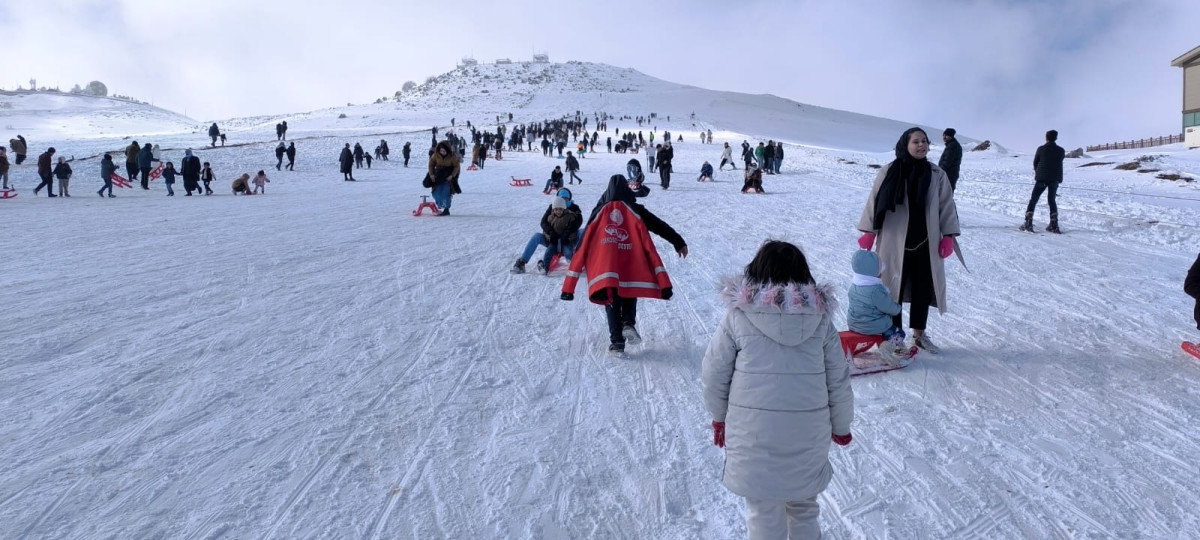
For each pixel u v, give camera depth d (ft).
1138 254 34.30
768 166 99.30
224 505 11.84
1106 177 86.02
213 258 33.47
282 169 108.06
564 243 30.71
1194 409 16.01
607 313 20.12
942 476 13.12
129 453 13.56
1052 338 21.17
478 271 31.24
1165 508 12.01
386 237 41.04
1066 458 13.76
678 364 19.30
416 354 19.72
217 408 15.74
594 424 15.40
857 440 14.58
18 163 100.53
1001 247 36.04
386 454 13.82
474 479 12.92
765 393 9.48
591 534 11.32
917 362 19.16
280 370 18.20
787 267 9.91
